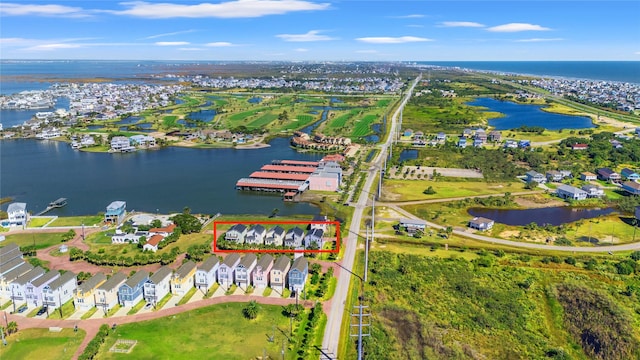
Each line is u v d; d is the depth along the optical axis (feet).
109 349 391.24
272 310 449.48
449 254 569.23
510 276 512.22
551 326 432.25
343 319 435.94
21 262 523.29
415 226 643.04
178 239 617.21
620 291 481.05
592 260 544.21
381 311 447.83
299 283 476.95
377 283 497.46
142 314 443.73
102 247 592.60
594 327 424.05
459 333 415.44
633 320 431.43
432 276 511.81
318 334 413.18
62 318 437.17
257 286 492.95
